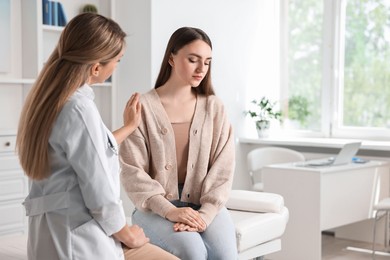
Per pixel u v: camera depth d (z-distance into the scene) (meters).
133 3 5.45
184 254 2.56
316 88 6.31
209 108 2.96
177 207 2.84
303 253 4.59
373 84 5.93
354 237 5.54
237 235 3.07
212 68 5.93
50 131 2.04
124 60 5.53
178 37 2.85
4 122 5.01
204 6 5.82
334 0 6.14
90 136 2.03
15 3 5.02
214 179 2.88
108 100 5.60
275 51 6.52
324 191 4.55
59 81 2.06
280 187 4.70
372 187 5.07
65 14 5.22
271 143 6.03
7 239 2.96
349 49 6.08
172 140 2.86
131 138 2.85
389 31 5.81
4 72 4.98
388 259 4.86
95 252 2.04
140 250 2.31
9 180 4.68
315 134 6.32
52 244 2.05
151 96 2.92
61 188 2.07
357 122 6.05
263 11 6.49
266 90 6.54
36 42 4.96
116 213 2.06
